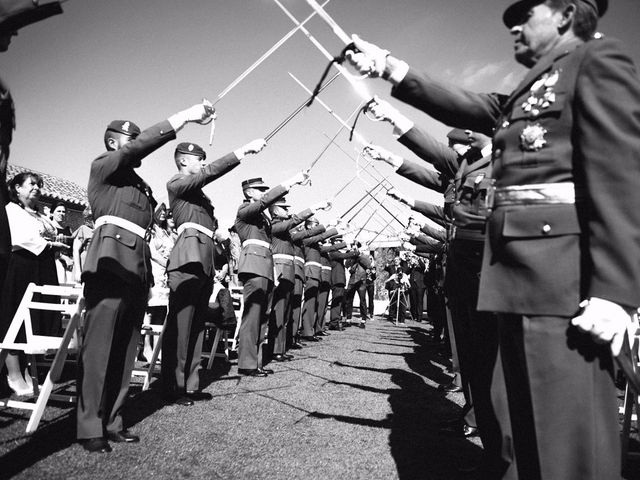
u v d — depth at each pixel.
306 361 6.40
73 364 5.46
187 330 4.16
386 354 7.23
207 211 4.47
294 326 7.97
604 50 1.55
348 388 4.78
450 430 3.48
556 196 1.60
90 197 3.22
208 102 3.24
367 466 2.82
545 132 1.64
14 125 2.35
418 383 5.13
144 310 3.36
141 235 3.28
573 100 1.58
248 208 5.31
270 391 4.59
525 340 1.60
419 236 6.65
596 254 1.44
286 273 6.64
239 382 4.99
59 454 2.82
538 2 1.77
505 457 2.03
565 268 1.55
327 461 2.88
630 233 1.39
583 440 1.48
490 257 1.76
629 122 1.44
